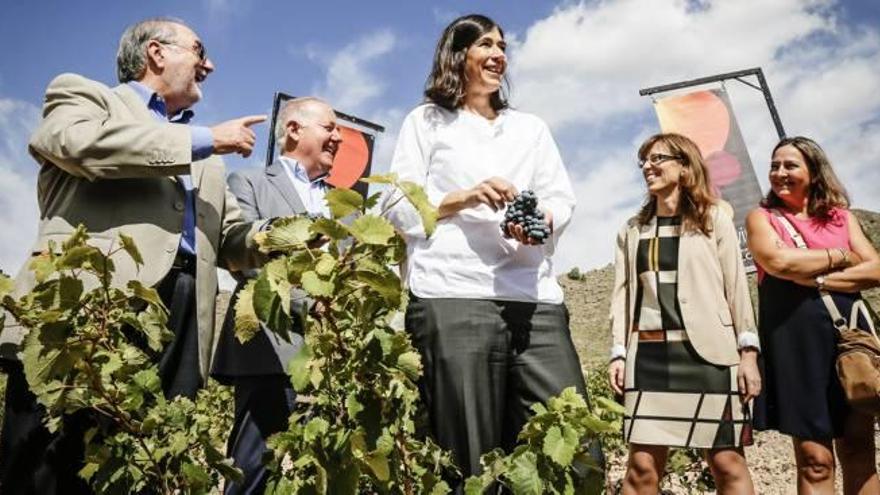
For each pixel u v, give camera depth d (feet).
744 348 9.70
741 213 21.48
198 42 8.96
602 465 7.19
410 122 9.07
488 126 8.90
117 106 7.90
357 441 4.92
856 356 9.33
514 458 5.50
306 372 4.95
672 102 22.71
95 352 5.92
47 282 5.69
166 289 7.94
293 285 4.80
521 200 7.61
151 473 6.24
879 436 20.13
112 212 7.55
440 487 5.87
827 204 10.66
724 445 9.47
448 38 9.14
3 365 7.02
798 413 9.80
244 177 10.31
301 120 10.92
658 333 10.09
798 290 10.11
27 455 6.88
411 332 8.11
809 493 9.72
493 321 7.93
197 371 8.09
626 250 10.95
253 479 8.87
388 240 4.78
